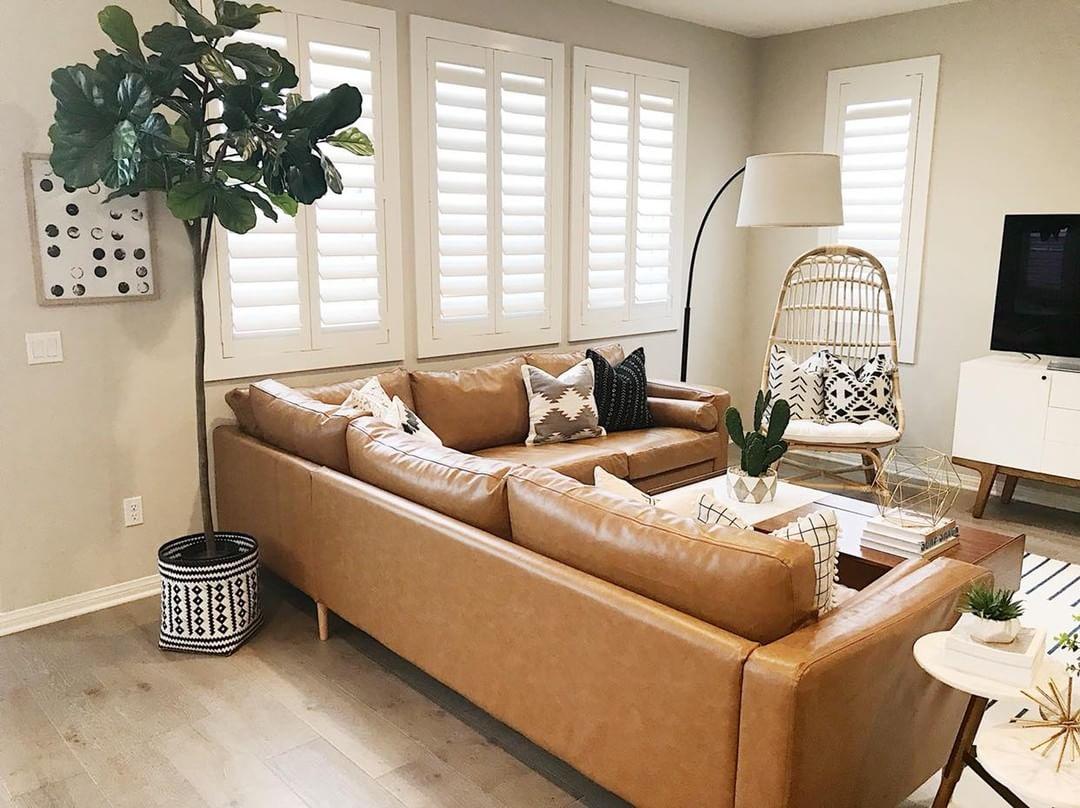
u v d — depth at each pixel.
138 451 3.43
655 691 1.83
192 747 2.46
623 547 1.93
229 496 3.54
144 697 2.72
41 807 2.20
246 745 2.47
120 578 3.45
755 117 5.93
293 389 3.51
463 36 4.23
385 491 2.68
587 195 4.97
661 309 5.54
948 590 2.00
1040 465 4.38
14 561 3.18
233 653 3.01
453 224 4.36
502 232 4.58
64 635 3.15
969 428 4.59
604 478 2.39
